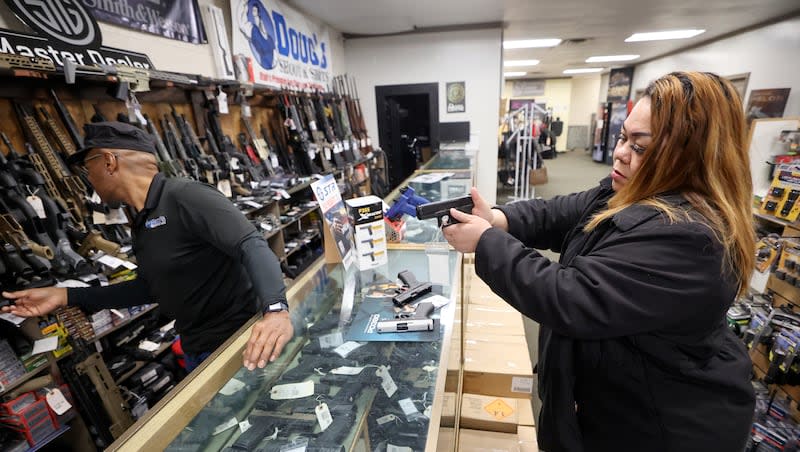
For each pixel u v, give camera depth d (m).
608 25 4.91
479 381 1.73
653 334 0.67
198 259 1.21
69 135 1.72
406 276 1.19
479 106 5.02
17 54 1.50
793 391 1.90
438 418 0.76
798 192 2.20
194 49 2.56
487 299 2.39
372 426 0.75
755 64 5.19
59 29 1.69
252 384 0.81
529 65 9.20
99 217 1.64
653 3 3.90
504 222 1.07
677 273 0.58
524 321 3.02
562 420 0.83
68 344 1.56
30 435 1.43
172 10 2.36
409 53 4.96
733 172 0.63
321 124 3.97
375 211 1.21
